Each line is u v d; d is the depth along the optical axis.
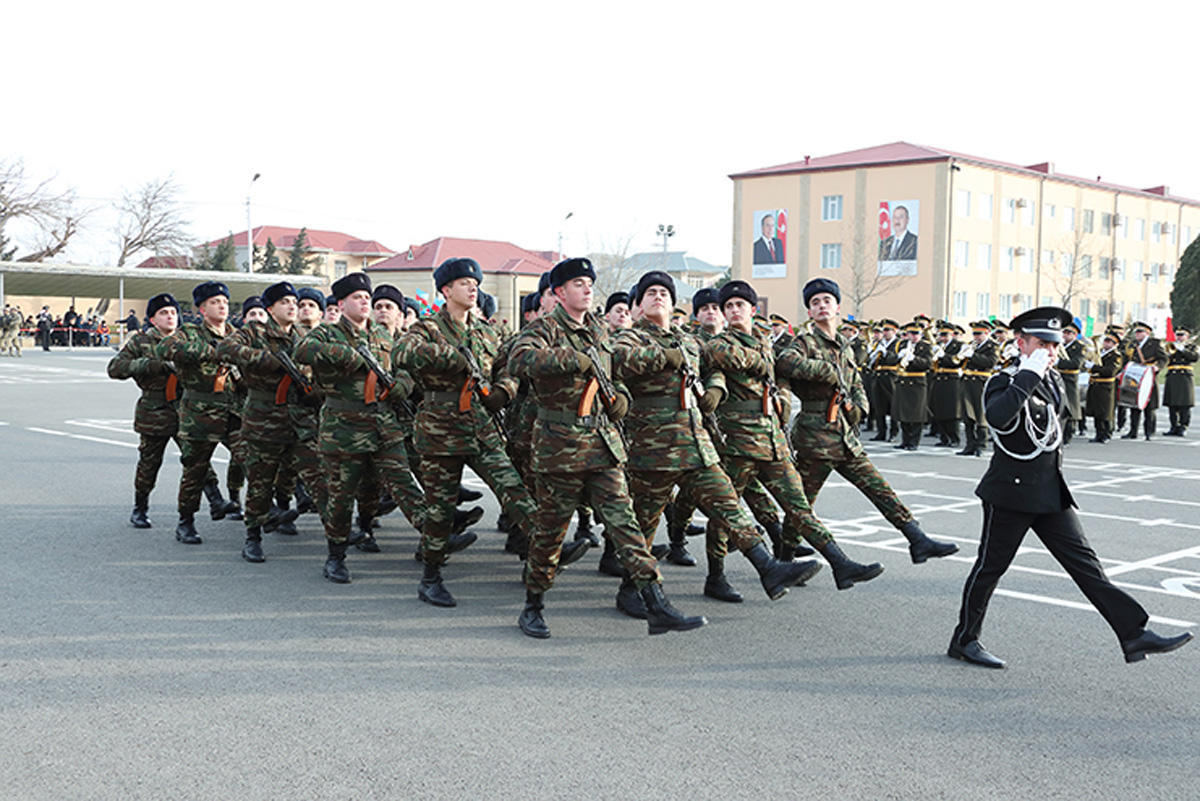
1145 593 6.96
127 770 4.04
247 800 3.81
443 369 6.19
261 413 7.43
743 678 5.16
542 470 5.55
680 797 3.86
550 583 5.84
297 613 6.24
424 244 74.31
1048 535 5.18
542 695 4.90
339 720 4.57
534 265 68.94
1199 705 4.86
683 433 5.84
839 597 6.76
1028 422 5.09
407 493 6.84
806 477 6.80
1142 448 16.17
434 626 6.02
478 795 3.86
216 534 8.53
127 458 13.08
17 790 3.86
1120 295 61.03
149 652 5.47
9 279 50.31
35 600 6.45
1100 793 3.93
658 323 5.93
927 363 15.66
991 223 50.88
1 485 10.85
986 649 5.65
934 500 10.78
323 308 8.45
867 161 49.66
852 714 4.70
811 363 6.59
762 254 53.00
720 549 6.58
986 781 4.02
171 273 51.16
